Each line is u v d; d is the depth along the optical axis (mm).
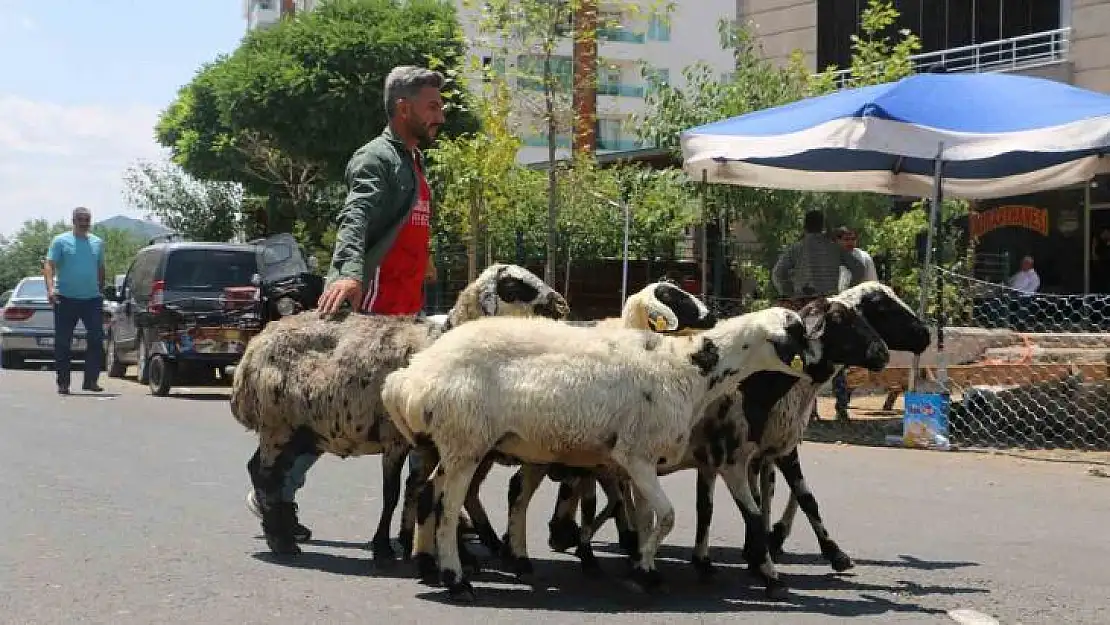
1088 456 12117
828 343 6738
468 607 5922
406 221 7465
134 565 6613
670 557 7566
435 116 7484
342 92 29594
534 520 8641
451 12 30812
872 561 7426
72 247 17359
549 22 18719
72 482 9258
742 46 20016
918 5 26203
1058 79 22875
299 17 32219
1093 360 14805
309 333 6988
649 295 7004
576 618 5754
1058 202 24156
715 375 6355
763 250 18609
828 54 26484
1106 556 7547
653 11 19875
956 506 9320
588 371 6051
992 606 6234
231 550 7121
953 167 15734
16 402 15805
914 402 12914
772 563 6746
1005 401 13430
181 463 10477
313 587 6250
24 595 5863
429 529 6297
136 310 19500
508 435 6105
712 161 15016
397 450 6805
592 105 25188
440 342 6207
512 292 6805
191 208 48000
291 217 39500
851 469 11211
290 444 7062
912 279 17797
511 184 22703
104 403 15977
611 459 6250
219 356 17484
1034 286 22219
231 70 31688
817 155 15234
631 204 24078
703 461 6863
